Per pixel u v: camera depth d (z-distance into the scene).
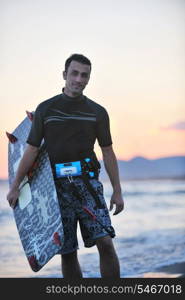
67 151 3.35
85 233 3.37
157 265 5.45
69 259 3.49
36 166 3.44
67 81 3.33
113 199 3.49
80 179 3.36
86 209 3.28
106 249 3.32
